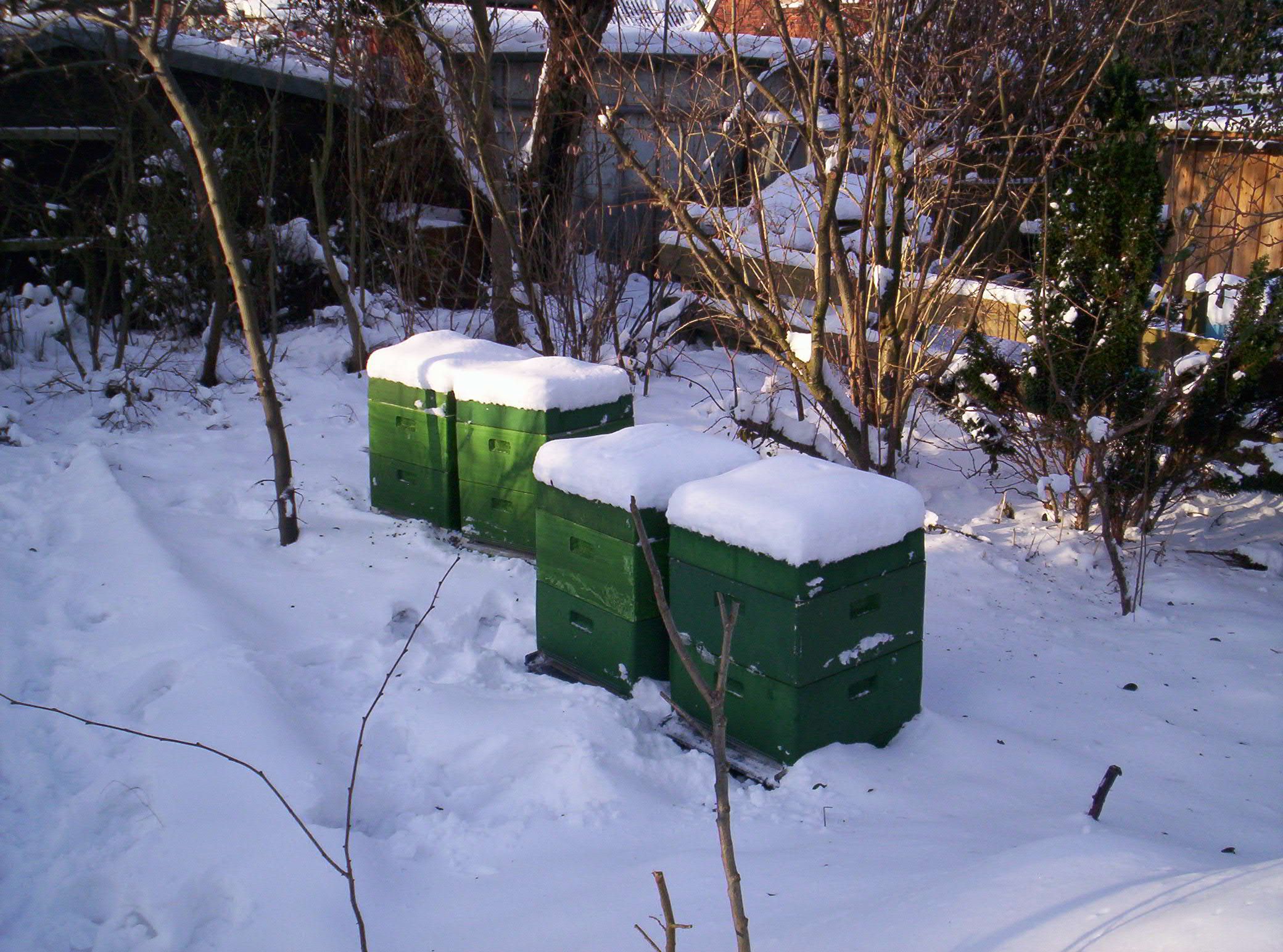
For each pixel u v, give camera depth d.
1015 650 5.60
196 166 9.85
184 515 7.24
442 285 11.69
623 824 3.99
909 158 7.95
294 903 3.53
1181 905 2.42
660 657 4.93
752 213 9.73
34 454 8.17
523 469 6.34
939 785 4.19
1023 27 7.91
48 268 10.16
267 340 11.42
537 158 11.30
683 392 10.20
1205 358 6.53
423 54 11.09
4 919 3.59
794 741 4.27
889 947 2.68
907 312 7.55
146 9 8.07
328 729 4.71
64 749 4.52
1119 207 6.55
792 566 4.12
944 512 7.70
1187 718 4.86
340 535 6.95
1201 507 7.70
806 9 7.41
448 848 3.92
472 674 5.29
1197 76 8.47
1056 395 6.77
